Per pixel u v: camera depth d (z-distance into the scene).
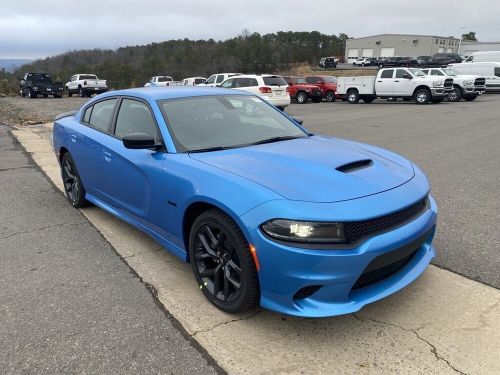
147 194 3.82
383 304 3.26
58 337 2.96
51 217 5.36
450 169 7.61
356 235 2.69
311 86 28.20
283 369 2.62
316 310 2.69
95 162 4.73
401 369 2.60
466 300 3.28
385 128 13.52
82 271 3.92
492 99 27.45
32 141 11.48
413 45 101.19
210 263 3.32
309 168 3.12
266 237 2.71
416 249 3.11
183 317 3.18
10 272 3.91
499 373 2.54
